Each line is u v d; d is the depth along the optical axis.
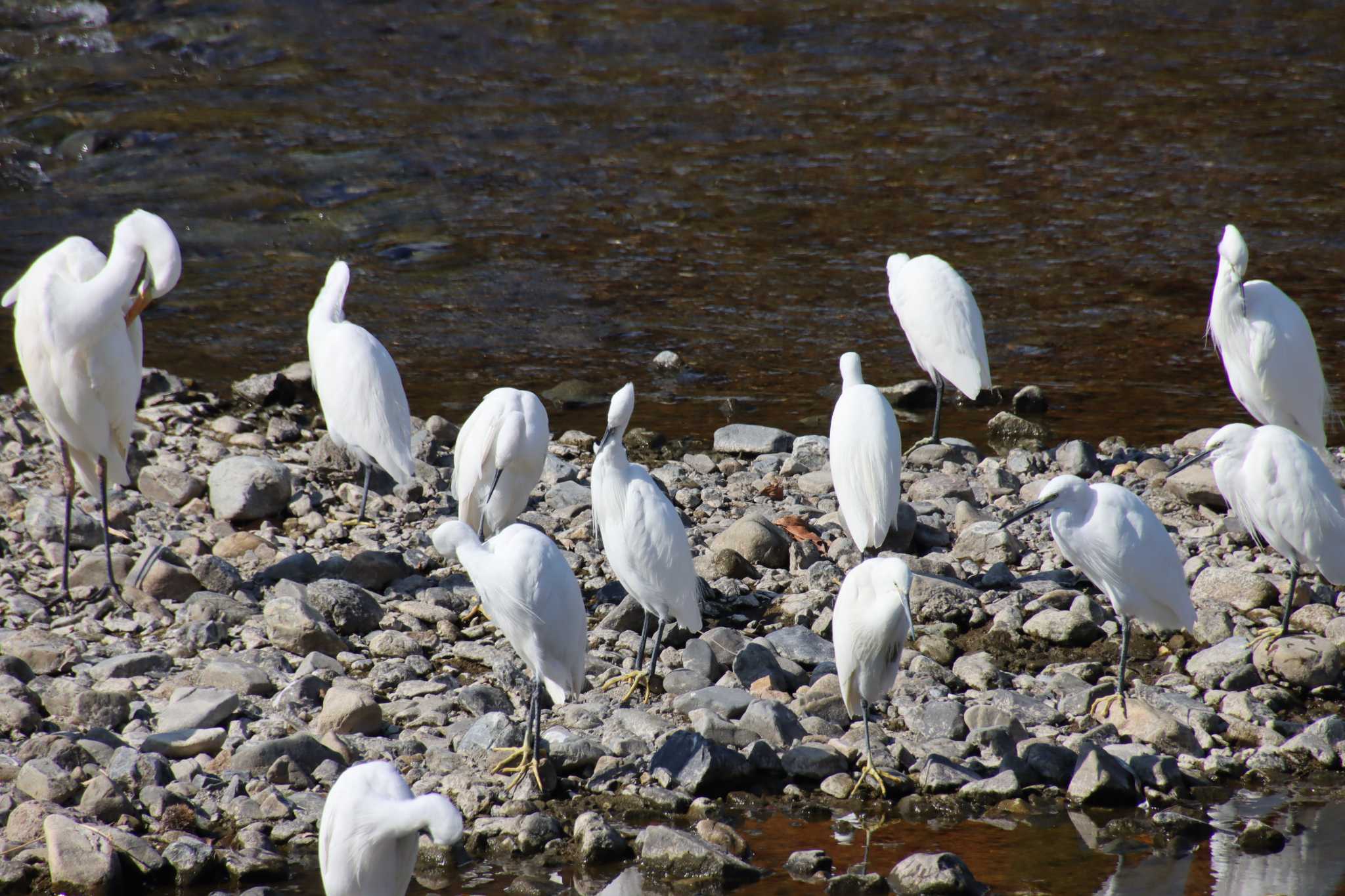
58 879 7.96
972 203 28.86
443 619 11.69
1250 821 8.98
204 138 32.09
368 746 9.62
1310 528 10.87
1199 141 32.78
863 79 38.00
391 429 13.30
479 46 40.41
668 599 10.63
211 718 9.72
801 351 21.05
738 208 28.55
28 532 13.04
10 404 16.94
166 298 23.22
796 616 11.90
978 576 12.84
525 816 8.75
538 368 20.20
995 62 39.50
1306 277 24.25
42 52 37.97
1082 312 22.78
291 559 12.45
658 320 22.47
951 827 8.92
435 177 30.23
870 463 12.06
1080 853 8.59
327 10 43.09
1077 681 10.79
